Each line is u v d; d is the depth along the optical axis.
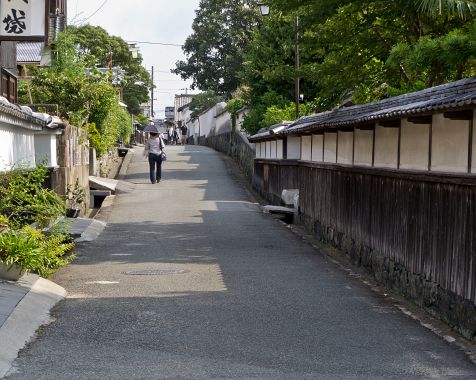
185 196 25.78
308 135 19.86
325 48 16.94
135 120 65.56
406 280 10.27
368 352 6.86
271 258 13.62
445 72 13.91
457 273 8.25
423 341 7.41
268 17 30.84
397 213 10.98
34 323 7.72
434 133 9.45
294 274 11.77
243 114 36.16
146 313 8.47
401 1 13.26
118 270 11.93
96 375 5.90
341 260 14.12
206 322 8.01
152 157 29.73
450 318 8.35
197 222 19.39
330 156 16.73
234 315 8.41
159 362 6.34
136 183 29.97
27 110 13.52
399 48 11.37
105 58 54.41
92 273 11.62
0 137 11.31
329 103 17.66
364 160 13.41
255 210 22.38
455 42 10.24
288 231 18.06
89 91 25.83
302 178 20.17
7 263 9.07
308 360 6.51
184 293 9.84
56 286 9.94
